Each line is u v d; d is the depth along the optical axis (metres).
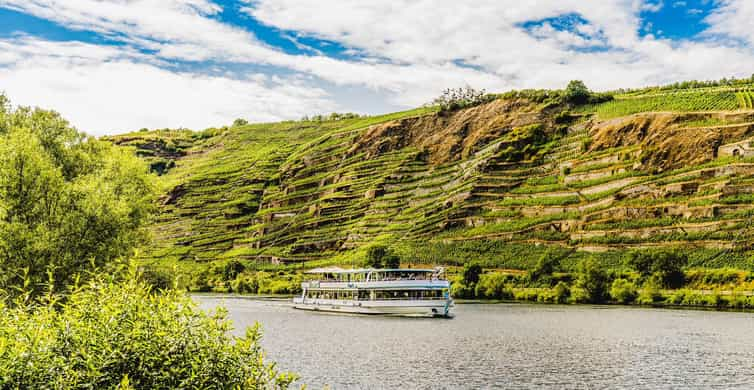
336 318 100.19
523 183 192.88
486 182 195.12
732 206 142.62
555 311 111.69
